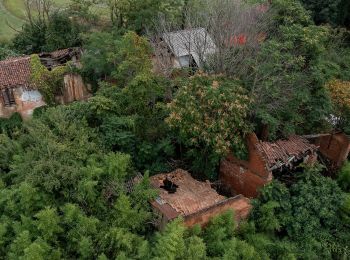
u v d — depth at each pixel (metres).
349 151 28.59
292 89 25.00
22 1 51.16
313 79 25.42
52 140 23.11
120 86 29.78
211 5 30.56
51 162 21.69
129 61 27.73
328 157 28.75
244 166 24.27
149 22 33.78
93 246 19.56
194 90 23.41
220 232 20.45
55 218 19.62
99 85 30.22
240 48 27.64
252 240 21.64
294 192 23.44
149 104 27.89
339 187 24.89
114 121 25.30
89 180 21.14
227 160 25.08
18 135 26.47
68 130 24.34
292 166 24.91
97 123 26.64
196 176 26.00
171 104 23.53
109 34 32.34
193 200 22.50
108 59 29.84
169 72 29.08
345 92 26.61
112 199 21.78
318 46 25.92
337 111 27.05
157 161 25.98
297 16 31.22
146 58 28.30
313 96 26.11
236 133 23.12
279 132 25.14
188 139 23.81
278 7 31.47
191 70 29.31
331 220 23.17
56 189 21.09
